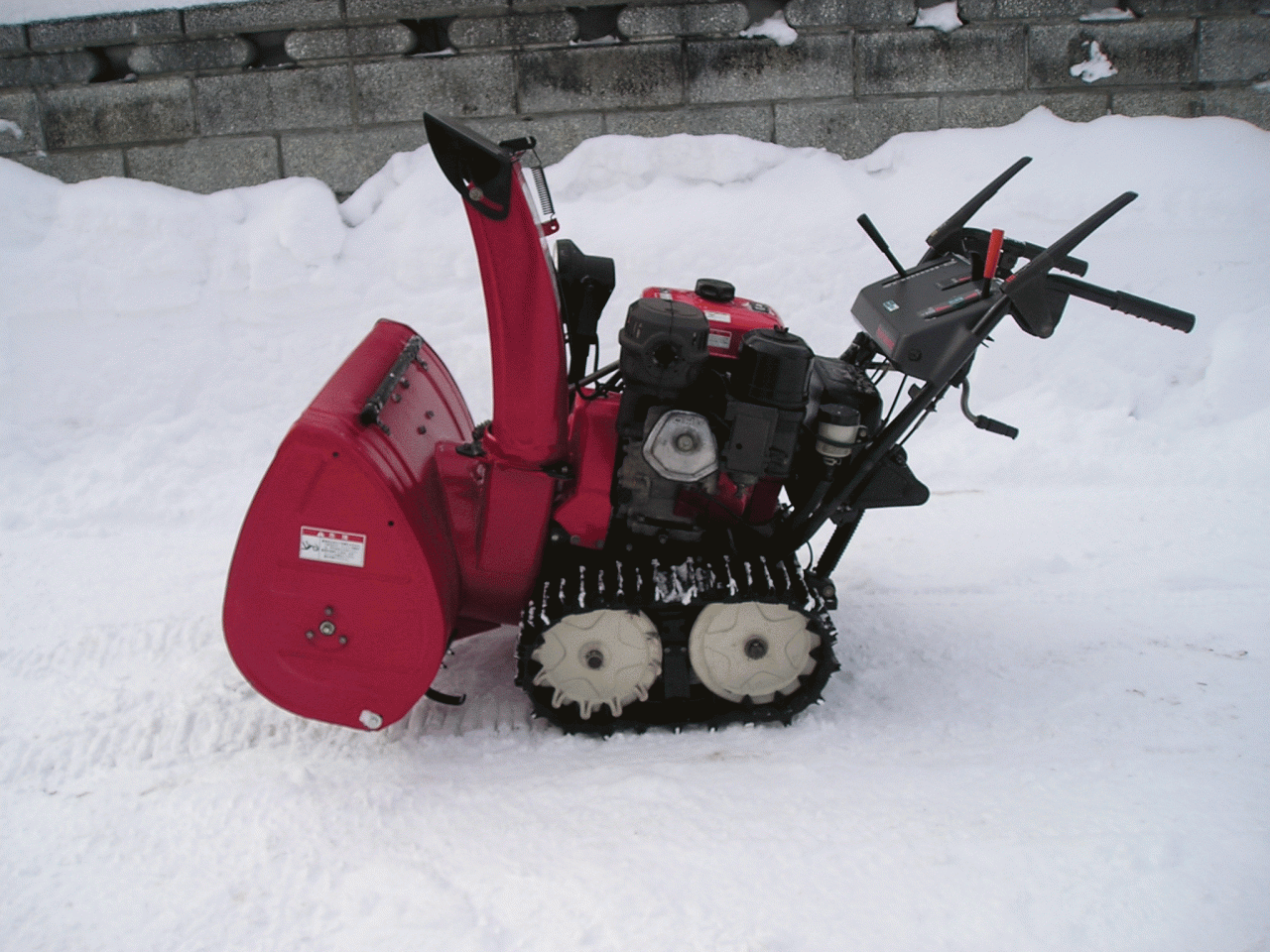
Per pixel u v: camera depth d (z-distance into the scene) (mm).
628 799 2947
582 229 6164
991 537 4766
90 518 5012
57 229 6113
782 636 3289
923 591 4312
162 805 2969
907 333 3117
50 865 2719
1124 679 3621
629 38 6219
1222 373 5758
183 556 4660
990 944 2404
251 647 3057
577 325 3223
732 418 2994
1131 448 5535
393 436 3113
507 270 2832
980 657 3795
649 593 3148
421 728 3355
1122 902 2533
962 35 6238
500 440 3100
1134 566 4445
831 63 6285
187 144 6371
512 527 3164
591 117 6375
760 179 6355
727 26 6180
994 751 3219
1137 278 6066
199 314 5957
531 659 3273
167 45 6203
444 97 6309
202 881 2656
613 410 3225
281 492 2896
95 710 3443
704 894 2562
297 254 6043
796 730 3330
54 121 6332
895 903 2533
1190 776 3055
